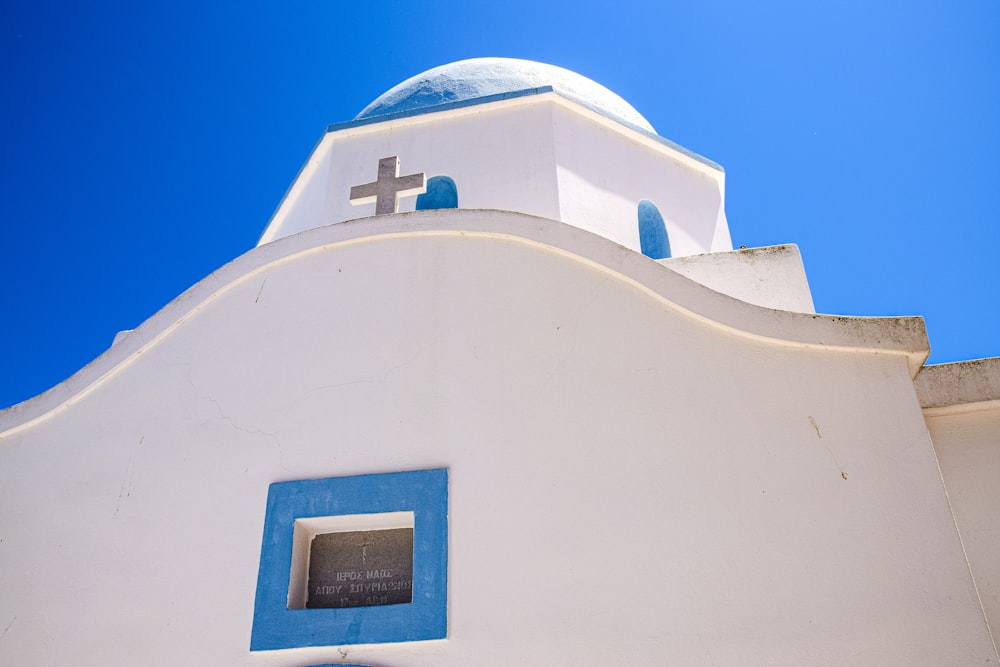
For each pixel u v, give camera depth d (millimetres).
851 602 4598
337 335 5793
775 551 4777
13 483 5691
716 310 5438
